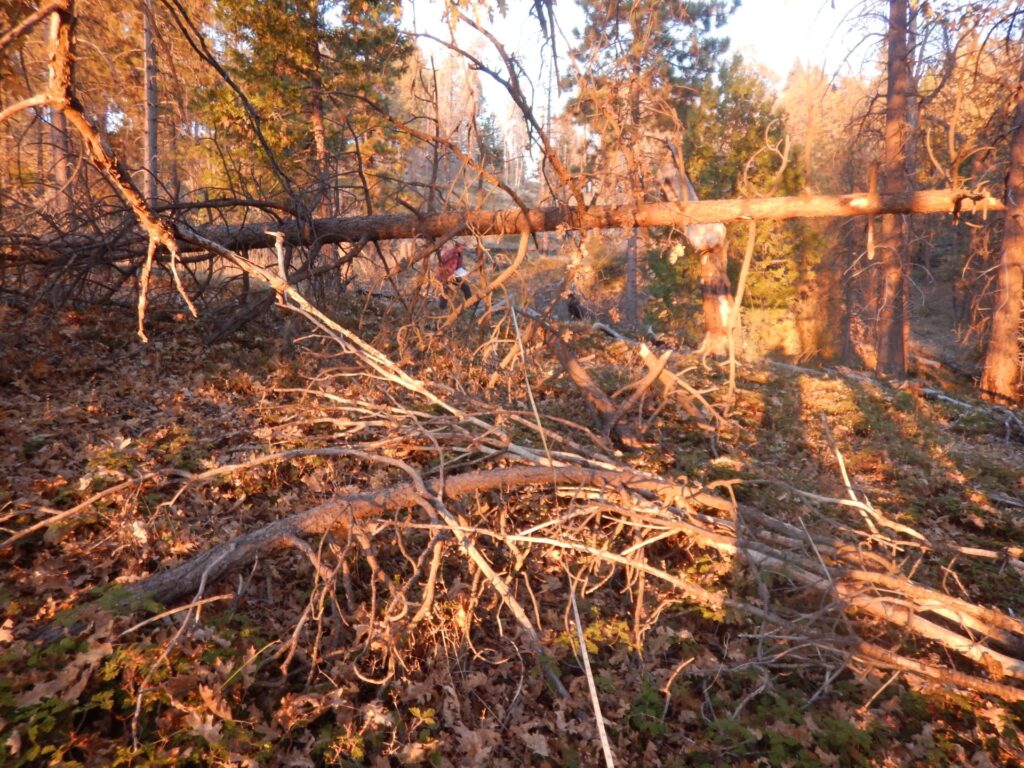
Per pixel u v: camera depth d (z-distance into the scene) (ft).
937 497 20.63
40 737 7.86
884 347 51.47
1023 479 23.31
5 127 17.49
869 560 14.65
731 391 18.10
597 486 15.28
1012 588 15.51
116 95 29.35
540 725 10.62
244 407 18.94
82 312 23.39
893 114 43.60
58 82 10.16
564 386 24.95
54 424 15.75
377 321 29.63
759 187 58.18
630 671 11.94
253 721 8.97
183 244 23.30
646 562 14.64
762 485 18.76
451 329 25.64
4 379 17.58
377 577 12.82
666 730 10.64
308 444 16.81
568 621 12.88
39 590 10.60
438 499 13.15
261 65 38.37
